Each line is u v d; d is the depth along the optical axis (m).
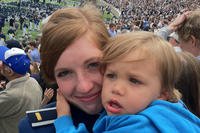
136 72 0.44
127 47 0.45
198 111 0.70
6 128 1.19
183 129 0.44
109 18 16.70
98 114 0.51
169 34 1.14
